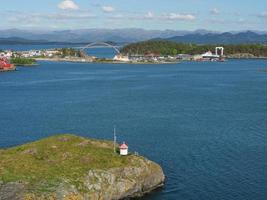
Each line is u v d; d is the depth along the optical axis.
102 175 66.81
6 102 178.38
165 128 120.25
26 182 62.12
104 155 72.75
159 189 72.06
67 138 79.81
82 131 118.50
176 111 151.00
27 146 76.88
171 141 104.19
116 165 69.88
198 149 96.44
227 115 141.75
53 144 77.06
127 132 115.50
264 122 128.38
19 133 116.94
